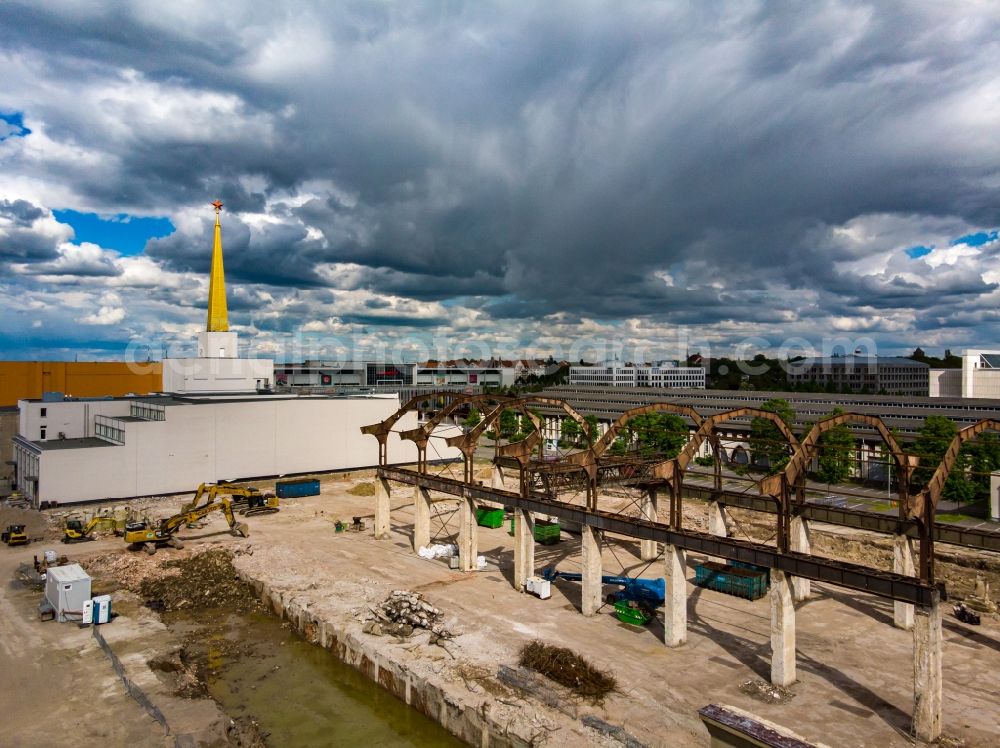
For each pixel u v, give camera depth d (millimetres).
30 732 33156
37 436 98000
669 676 37938
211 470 93688
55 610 48094
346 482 102500
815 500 78688
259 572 58156
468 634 44031
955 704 35094
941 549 61031
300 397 111625
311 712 38688
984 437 78250
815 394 122688
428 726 37344
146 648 43156
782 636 36344
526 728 32438
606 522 45750
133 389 147375
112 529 72312
